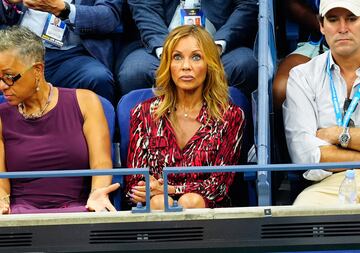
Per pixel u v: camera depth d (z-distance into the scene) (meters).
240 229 9.16
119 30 13.81
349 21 11.29
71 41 13.41
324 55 11.92
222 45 13.06
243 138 11.73
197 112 11.34
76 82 13.06
